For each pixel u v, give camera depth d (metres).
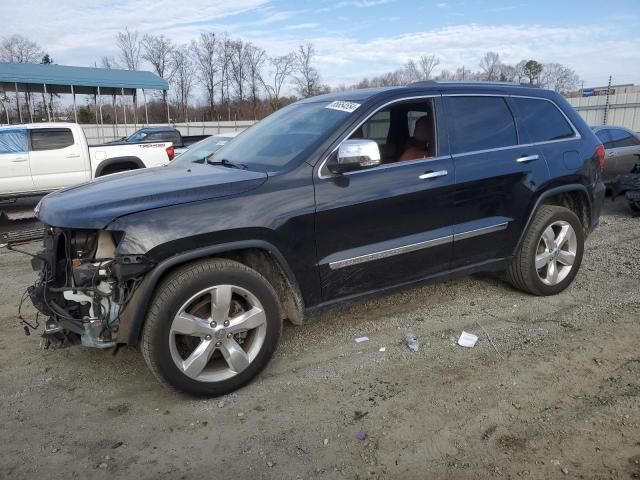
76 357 4.07
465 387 3.46
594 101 28.67
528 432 2.97
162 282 3.25
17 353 4.16
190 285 3.19
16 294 5.71
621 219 8.84
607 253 6.49
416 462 2.77
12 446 2.99
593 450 2.81
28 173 11.22
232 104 55.97
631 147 11.22
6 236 8.70
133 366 3.90
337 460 2.81
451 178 4.17
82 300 3.30
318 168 3.66
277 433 3.05
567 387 3.41
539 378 3.53
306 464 2.78
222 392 3.41
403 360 3.86
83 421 3.22
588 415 3.11
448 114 4.30
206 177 3.62
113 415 3.28
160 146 12.74
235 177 3.55
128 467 2.80
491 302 4.90
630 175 9.01
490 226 4.44
